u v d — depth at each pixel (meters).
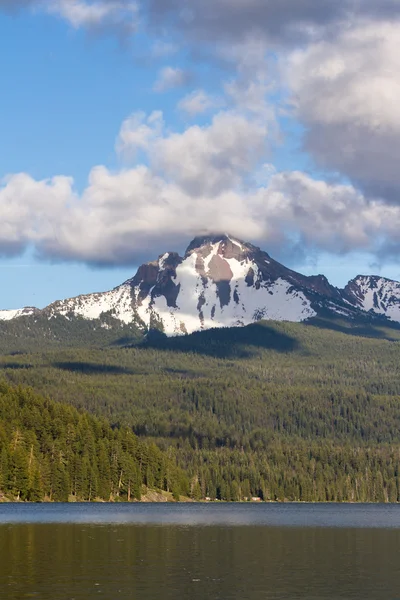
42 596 124.31
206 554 172.50
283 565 158.50
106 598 123.69
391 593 130.88
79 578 139.38
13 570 146.50
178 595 126.94
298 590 132.62
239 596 127.25
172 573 146.25
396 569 154.75
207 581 138.88
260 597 126.69
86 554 168.25
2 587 130.62
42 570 146.75
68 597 123.81
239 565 157.38
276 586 135.62
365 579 143.38
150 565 155.12
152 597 125.06
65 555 166.12
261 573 148.25
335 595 129.12
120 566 153.00
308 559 167.88
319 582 139.75
